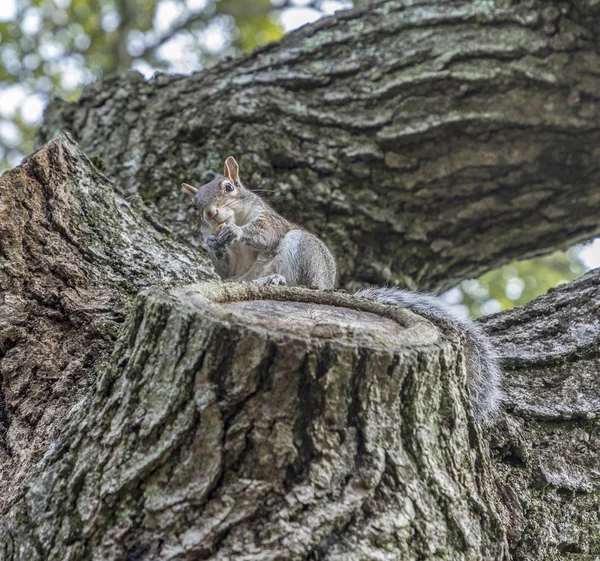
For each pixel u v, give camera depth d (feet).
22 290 19.07
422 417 14.70
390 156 32.45
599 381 19.61
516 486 16.92
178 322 14.17
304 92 33.17
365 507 13.80
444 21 33.55
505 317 22.41
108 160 32.12
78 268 19.81
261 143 32.14
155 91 34.45
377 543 13.58
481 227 34.45
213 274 22.35
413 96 32.65
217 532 13.28
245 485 13.60
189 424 13.78
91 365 17.92
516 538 16.05
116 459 13.97
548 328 21.52
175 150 32.42
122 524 13.55
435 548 14.07
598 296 21.84
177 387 13.96
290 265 27.07
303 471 13.82
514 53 32.55
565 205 34.47
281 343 13.70
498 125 32.58
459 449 15.30
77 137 33.55
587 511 17.24
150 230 22.77
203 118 32.76
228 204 28.55
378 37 33.91
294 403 13.88
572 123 33.04
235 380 13.79
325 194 32.09
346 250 32.68
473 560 14.51
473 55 32.55
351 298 16.71
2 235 19.53
